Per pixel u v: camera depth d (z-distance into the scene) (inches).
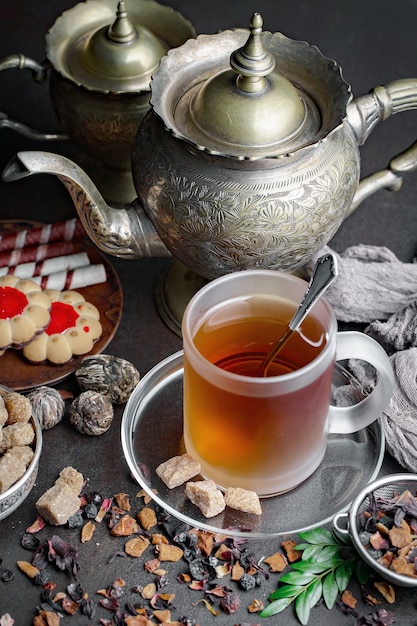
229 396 26.5
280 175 28.6
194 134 28.9
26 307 31.3
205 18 42.6
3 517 27.6
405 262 34.7
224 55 30.7
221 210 28.7
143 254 31.4
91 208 29.9
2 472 27.1
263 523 28.1
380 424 29.8
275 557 27.8
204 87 29.2
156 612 26.7
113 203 36.2
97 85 33.9
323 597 27.2
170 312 33.2
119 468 29.6
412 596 27.1
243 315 28.1
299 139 28.9
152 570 27.6
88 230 30.7
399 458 29.4
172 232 29.8
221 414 27.0
